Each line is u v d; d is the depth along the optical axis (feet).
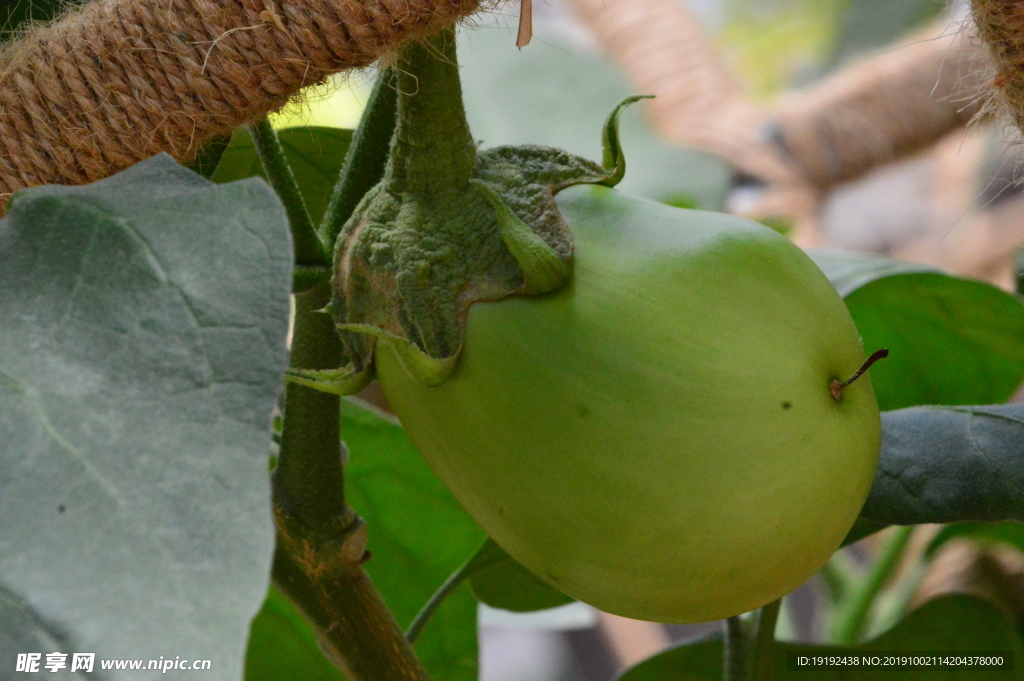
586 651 6.43
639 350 1.97
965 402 2.85
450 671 3.00
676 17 6.59
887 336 2.79
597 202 2.04
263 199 1.88
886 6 8.13
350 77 2.08
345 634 2.28
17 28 2.14
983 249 5.67
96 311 1.86
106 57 2.02
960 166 6.17
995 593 3.03
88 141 2.03
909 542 3.08
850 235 6.65
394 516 2.83
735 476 1.96
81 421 1.83
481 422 2.01
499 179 2.05
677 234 2.01
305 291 2.20
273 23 2.00
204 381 1.83
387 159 2.18
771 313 1.99
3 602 1.78
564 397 1.98
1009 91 2.09
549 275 1.99
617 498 1.97
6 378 1.84
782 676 2.66
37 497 1.81
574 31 6.88
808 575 2.02
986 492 2.19
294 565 2.27
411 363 2.01
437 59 2.03
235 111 2.03
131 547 1.80
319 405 2.23
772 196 5.68
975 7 2.06
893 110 5.46
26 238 1.89
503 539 2.05
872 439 2.02
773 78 8.63
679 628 6.10
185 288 1.86
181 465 1.82
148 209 1.89
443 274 2.02
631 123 6.26
